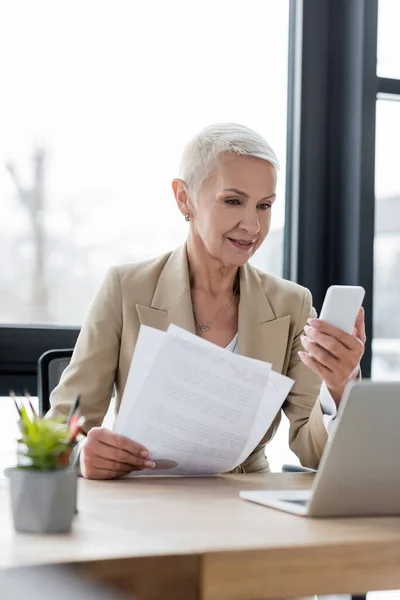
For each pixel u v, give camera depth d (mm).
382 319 2949
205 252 1976
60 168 2604
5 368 2541
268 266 2893
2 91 2541
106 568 968
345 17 2865
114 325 1958
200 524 1165
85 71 2621
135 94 2678
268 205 1934
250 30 2822
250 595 1024
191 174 1939
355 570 1076
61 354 2092
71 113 2611
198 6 2754
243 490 1473
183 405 1503
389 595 2824
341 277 2879
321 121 2871
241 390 1494
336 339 1606
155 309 1950
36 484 1093
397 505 1272
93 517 1207
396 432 1225
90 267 2645
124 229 2676
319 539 1084
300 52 2842
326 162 2887
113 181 2660
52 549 1009
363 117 2799
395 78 2855
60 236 2611
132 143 2678
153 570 985
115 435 1545
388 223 2945
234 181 1873
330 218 2891
